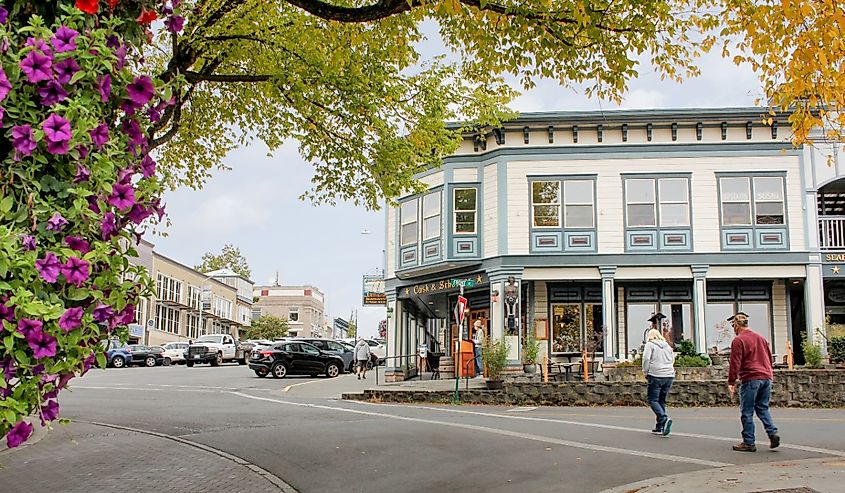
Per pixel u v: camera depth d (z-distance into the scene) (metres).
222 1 13.42
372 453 10.65
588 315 27.14
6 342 3.50
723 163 26.23
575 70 10.70
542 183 26.62
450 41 11.99
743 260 25.73
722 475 8.59
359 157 15.48
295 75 14.05
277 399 21.09
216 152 17.33
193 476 9.24
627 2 9.70
